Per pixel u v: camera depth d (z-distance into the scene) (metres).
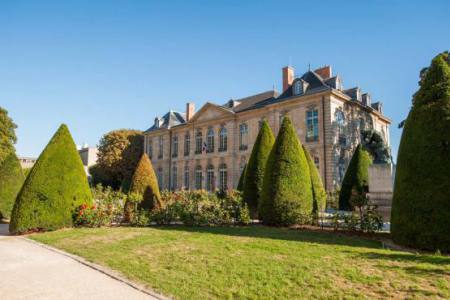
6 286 5.11
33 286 5.10
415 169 7.17
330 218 10.38
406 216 7.14
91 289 4.94
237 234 8.91
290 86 29.30
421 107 7.49
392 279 4.76
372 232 8.91
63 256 7.20
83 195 11.68
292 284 4.80
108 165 43.56
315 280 4.90
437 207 6.67
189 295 4.55
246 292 4.59
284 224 10.52
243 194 13.85
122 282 5.27
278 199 10.62
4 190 15.08
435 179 6.82
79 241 8.66
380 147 16.41
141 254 6.96
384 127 34.34
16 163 15.88
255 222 12.02
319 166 25.44
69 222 11.05
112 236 9.09
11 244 8.76
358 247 6.96
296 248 6.90
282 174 10.80
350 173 17.36
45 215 10.64
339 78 27.47
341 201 17.44
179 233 9.27
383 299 4.16
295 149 11.15
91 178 49.06
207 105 36.88
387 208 12.57
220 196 20.83
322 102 25.97
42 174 10.95
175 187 40.97
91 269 6.09
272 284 4.83
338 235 8.62
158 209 12.12
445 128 6.94
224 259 6.25
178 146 41.41
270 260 6.04
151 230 10.05
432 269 5.09
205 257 6.46
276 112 29.11
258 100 33.59
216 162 35.38
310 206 10.94
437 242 6.57
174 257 6.57
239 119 33.62
